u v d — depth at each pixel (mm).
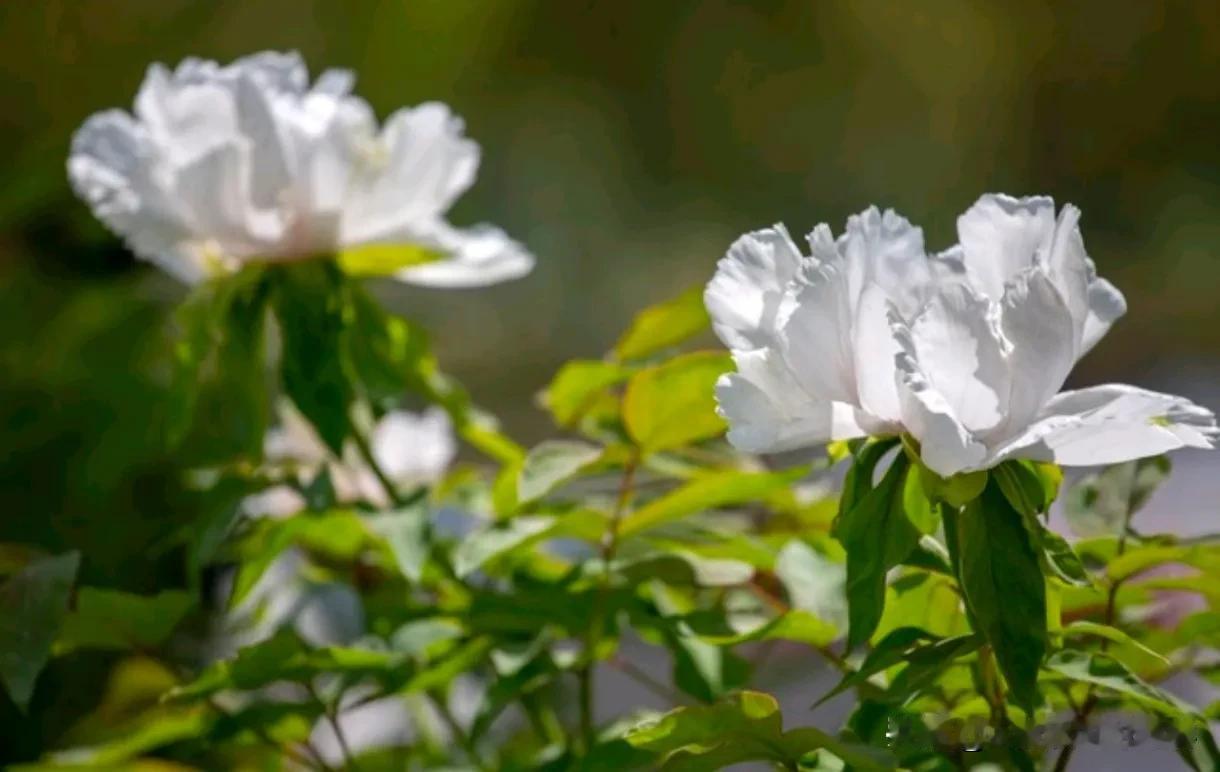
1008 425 2104
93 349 2789
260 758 2518
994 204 2133
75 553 2258
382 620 2371
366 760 2537
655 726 2131
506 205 5516
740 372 2117
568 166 5711
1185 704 2119
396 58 4566
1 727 2658
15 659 2229
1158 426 2094
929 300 2121
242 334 2373
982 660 2148
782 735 2127
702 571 2299
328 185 2357
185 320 2395
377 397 2383
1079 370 5684
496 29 5137
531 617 2305
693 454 2406
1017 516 2111
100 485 2686
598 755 2227
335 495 2371
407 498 2369
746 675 2346
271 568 2553
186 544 2781
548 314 5551
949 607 2197
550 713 2469
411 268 2426
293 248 2375
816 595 2252
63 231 3031
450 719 2439
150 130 2396
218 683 2277
